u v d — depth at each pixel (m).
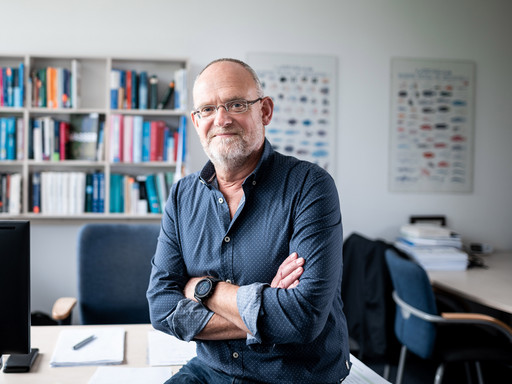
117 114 3.26
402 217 3.64
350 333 3.04
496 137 3.71
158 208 3.27
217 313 1.23
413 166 3.63
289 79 3.48
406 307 2.34
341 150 3.56
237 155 1.27
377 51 3.57
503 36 3.69
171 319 1.26
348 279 3.13
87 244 2.20
